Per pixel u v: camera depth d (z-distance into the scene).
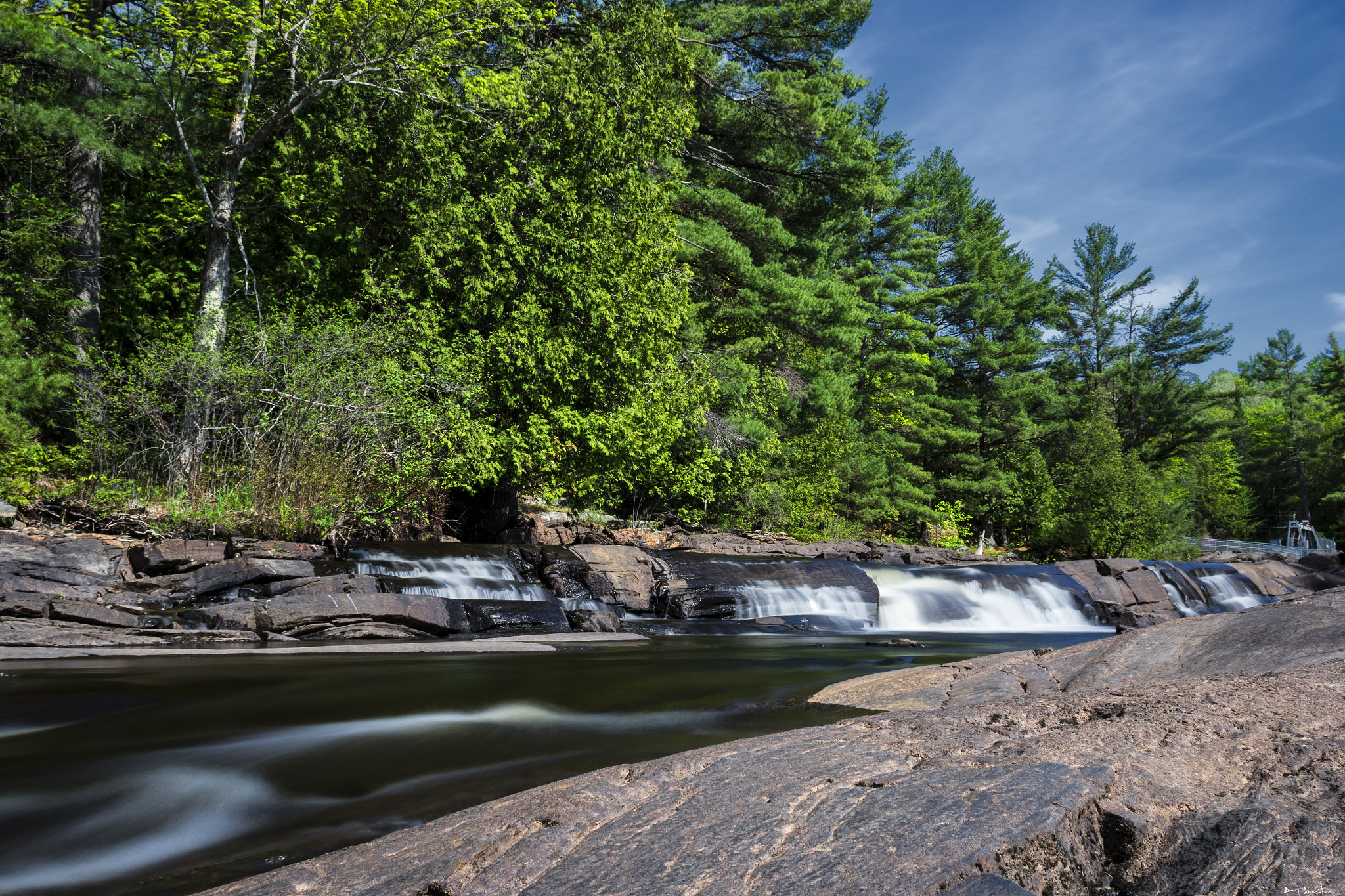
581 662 7.39
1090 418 40.62
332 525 11.05
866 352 36.12
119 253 15.80
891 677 5.30
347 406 11.87
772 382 24.69
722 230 23.28
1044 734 2.63
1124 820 1.93
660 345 16.56
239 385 11.55
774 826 1.95
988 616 14.64
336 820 3.32
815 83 26.12
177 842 3.12
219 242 13.86
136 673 6.27
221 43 14.12
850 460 31.00
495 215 14.22
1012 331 44.22
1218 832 1.87
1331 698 2.82
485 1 14.82
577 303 15.01
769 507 24.30
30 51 12.70
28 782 3.80
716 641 9.82
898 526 36.25
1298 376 61.84
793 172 27.86
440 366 13.42
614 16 16.86
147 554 9.19
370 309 13.98
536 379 14.72
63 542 9.01
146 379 11.51
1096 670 4.44
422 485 13.05
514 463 14.55
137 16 13.40
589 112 15.21
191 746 4.37
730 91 24.97
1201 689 3.05
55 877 2.82
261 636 8.18
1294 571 21.09
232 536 10.08
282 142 14.23
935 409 38.97
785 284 24.75
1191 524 32.69
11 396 10.73
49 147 14.06
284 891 1.92
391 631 8.80
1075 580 16.25
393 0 13.40
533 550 12.27
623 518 22.05
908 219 36.81
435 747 4.33
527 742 4.41
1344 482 53.78
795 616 12.42
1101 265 51.59
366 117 14.40
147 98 13.18
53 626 7.71
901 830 1.87
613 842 1.96
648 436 16.25
